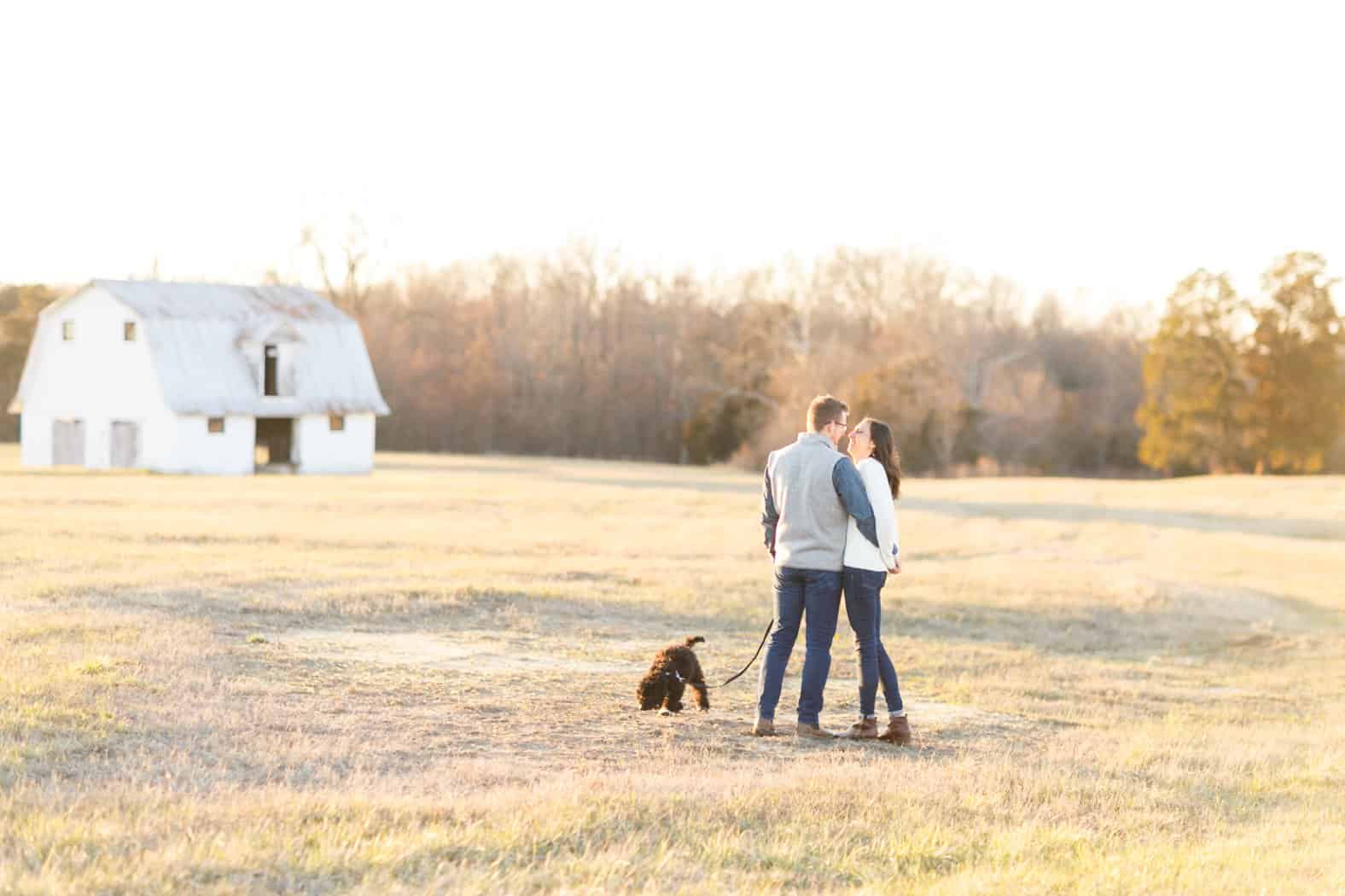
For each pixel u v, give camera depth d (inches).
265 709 365.1
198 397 2080.5
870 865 236.5
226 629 527.8
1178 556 1300.4
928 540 1339.8
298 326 2251.5
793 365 3309.5
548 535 1203.2
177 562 782.5
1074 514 1720.0
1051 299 3809.1
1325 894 226.1
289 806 243.9
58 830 213.6
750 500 1708.9
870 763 341.1
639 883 213.8
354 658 478.6
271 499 1461.6
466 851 224.2
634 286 3823.8
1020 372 3435.0
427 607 628.4
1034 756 373.4
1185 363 3221.0
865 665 378.9
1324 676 673.6
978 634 744.3
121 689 369.7
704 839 245.0
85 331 2138.3
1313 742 435.2
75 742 300.7
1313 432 3193.9
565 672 478.3
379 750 324.5
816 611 374.0
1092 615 844.0
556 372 3673.7
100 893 185.8
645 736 366.9
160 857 202.7
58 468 2090.3
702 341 3501.5
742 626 663.8
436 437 3508.9
